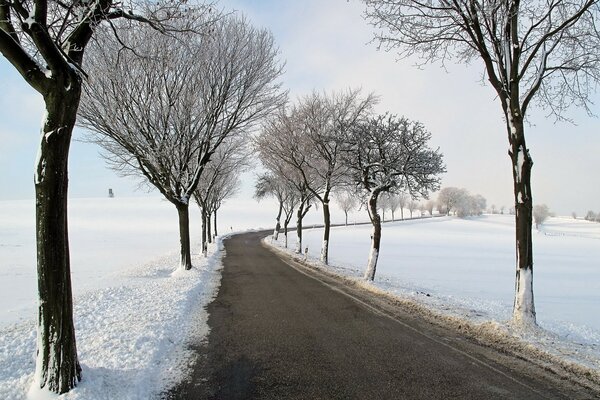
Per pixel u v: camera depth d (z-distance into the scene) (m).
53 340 4.27
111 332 6.73
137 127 13.66
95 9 4.79
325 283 14.20
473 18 7.79
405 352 6.26
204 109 14.95
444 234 64.25
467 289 16.83
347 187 22.09
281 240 45.12
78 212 79.75
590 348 6.57
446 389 4.80
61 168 4.32
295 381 5.06
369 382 5.02
